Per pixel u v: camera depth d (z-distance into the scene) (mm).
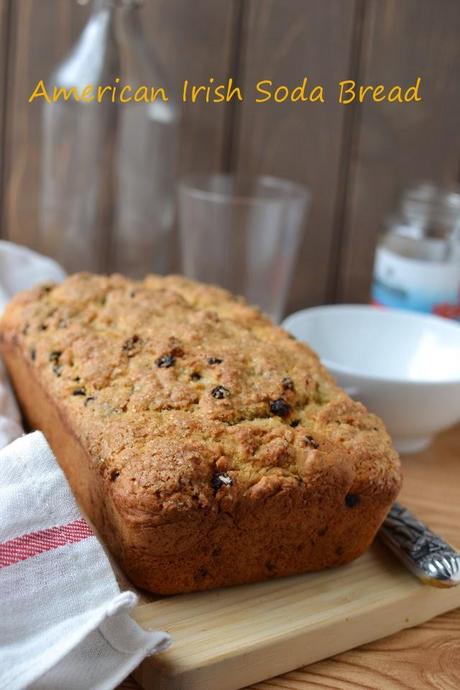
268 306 844
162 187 848
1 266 764
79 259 859
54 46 843
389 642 518
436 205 784
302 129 859
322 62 841
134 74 813
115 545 515
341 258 896
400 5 825
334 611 505
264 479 494
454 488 636
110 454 504
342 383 631
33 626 457
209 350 557
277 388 538
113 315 596
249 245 820
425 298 778
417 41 835
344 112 854
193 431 510
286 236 822
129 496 485
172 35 838
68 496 488
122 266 873
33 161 872
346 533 521
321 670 498
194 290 640
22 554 470
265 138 862
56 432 574
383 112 854
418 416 639
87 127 820
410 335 722
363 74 843
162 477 486
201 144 865
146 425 514
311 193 876
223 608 503
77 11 835
